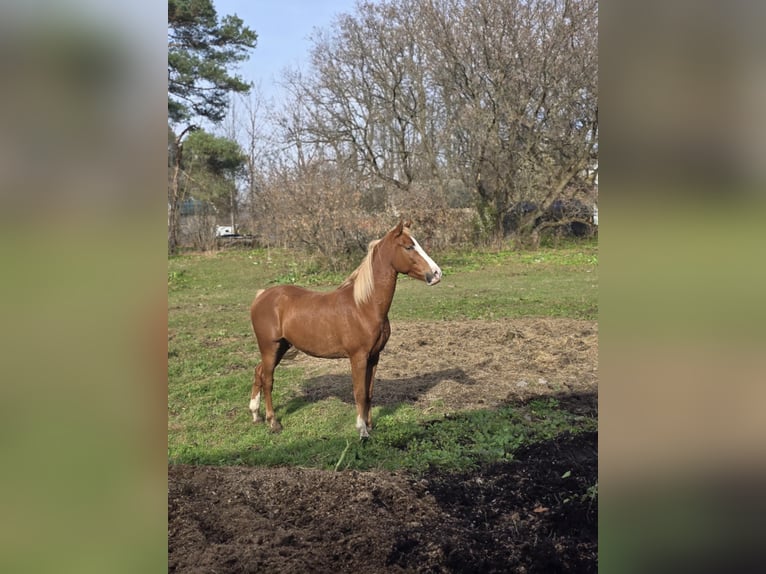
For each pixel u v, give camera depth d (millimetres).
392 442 4535
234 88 23234
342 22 22766
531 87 20312
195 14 21609
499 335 8125
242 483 3422
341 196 15797
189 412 5488
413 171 23797
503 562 2762
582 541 2955
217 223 24422
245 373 6812
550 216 22234
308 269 16094
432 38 21297
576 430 4672
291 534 2873
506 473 3807
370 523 3057
